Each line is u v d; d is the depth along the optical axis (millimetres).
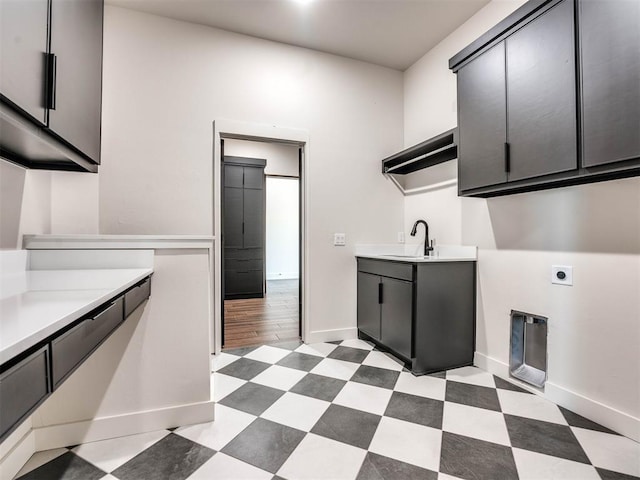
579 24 1473
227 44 2725
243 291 5156
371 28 2701
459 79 2207
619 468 1324
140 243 1600
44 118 1064
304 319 2984
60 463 1345
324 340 3006
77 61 1343
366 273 2943
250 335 3199
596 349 1676
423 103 3094
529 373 2072
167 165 2547
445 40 2826
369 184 3207
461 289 2408
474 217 2471
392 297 2529
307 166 2971
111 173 2404
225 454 1415
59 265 1554
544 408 1804
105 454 1404
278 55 2889
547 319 1924
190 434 1556
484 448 1458
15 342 515
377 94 3264
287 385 2094
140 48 2492
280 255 7672
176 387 1624
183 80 2598
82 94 1411
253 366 2416
